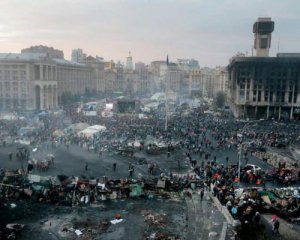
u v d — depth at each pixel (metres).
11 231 30.27
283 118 125.94
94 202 38.88
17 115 101.50
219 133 81.31
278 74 124.94
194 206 38.00
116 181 42.88
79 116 104.31
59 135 71.88
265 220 34.16
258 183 45.88
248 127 94.19
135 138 73.31
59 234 30.25
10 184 41.34
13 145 67.25
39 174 48.66
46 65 141.38
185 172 51.16
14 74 137.25
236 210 34.66
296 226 33.03
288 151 66.31
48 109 136.38
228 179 45.94
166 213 35.75
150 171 50.69
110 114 108.44
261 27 160.38
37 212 35.38
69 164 54.94
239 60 127.00
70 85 185.12
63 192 39.34
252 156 63.03
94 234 30.36
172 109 136.00
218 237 29.98
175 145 67.81
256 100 128.25
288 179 46.38
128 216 34.69
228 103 173.75
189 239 29.62
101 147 66.12
